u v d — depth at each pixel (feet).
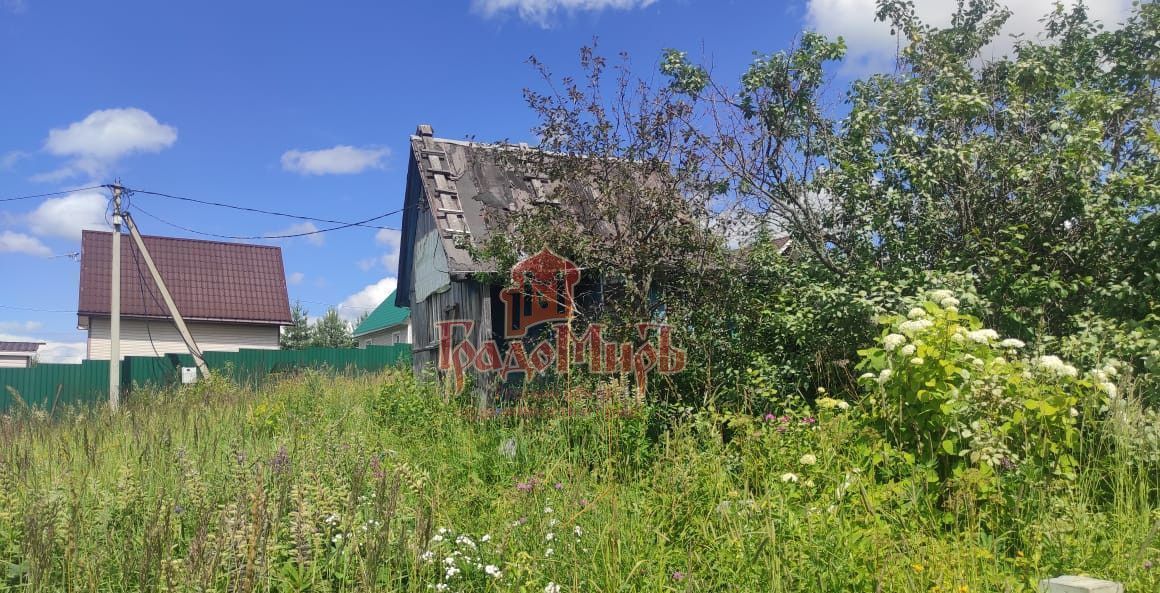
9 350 137.39
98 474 18.58
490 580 12.98
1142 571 11.97
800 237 30.27
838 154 28.94
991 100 27.91
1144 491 15.14
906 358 17.24
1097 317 22.31
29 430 26.55
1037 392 16.26
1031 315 23.63
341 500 14.32
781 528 12.94
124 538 13.37
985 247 25.76
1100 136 24.14
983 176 26.81
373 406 33.12
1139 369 20.11
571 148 28.76
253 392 44.01
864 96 29.73
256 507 11.32
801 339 25.62
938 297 19.47
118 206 61.87
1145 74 28.09
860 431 17.35
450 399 29.84
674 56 29.68
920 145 28.25
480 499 17.29
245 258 99.40
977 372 16.70
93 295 87.76
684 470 15.75
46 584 11.89
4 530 14.42
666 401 25.12
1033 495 14.60
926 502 14.73
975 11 30.89
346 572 12.42
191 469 15.72
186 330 63.31
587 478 18.28
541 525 14.47
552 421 23.03
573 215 29.04
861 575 11.51
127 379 64.54
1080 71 29.86
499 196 37.81
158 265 93.50
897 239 27.12
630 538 13.62
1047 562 12.51
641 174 28.81
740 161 29.66
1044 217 25.27
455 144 41.14
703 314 27.71
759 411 24.16
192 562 10.72
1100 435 16.83
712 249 28.17
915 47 29.50
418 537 12.80
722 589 12.21
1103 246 24.17
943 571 11.60
